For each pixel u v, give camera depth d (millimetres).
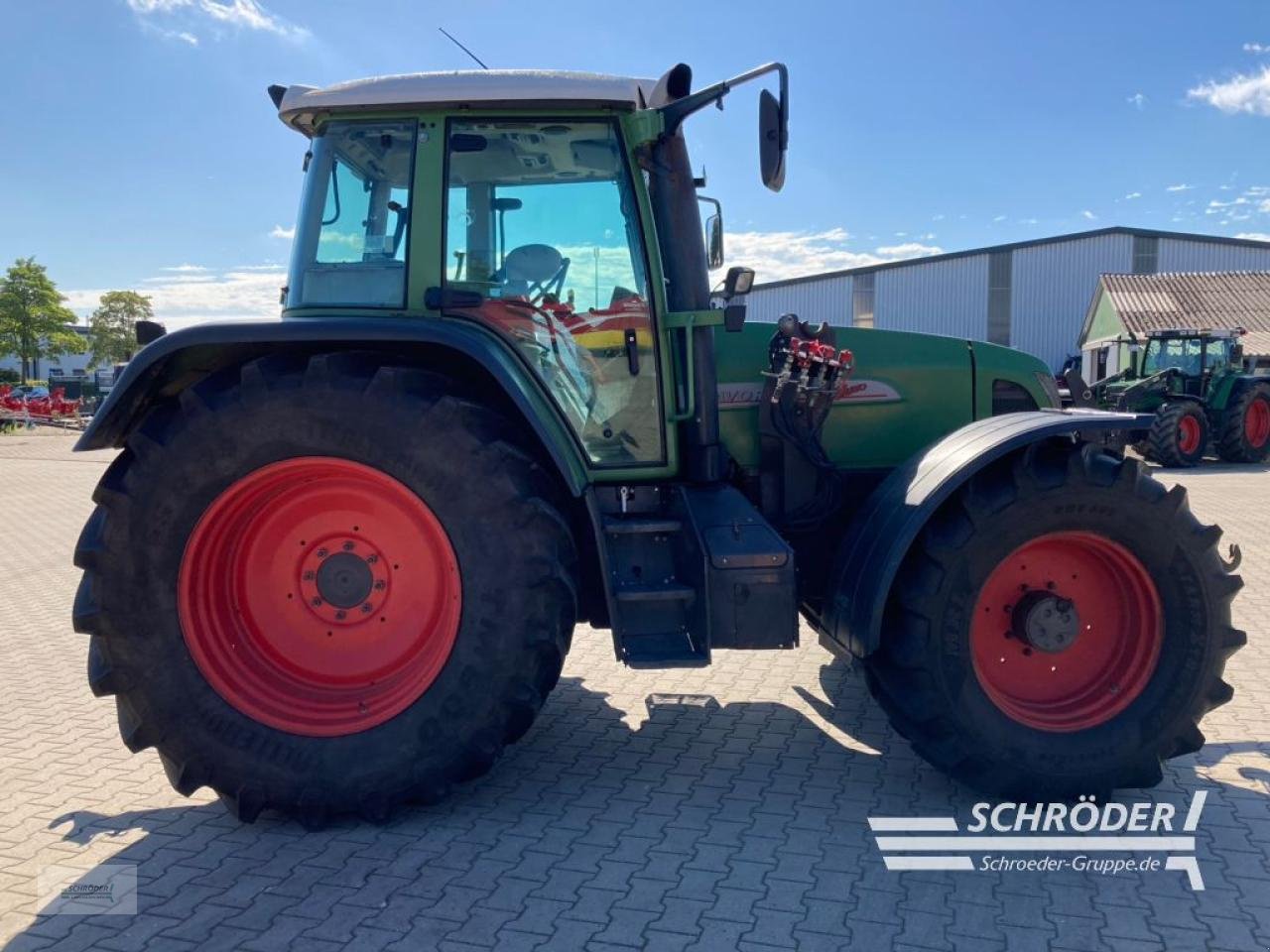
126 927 2830
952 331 35844
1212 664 3529
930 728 3492
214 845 3346
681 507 3811
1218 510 10672
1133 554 3535
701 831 3393
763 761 4031
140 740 3418
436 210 3746
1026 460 3473
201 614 3490
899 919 2830
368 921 2846
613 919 2838
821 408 4199
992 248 35312
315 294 3812
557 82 3701
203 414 3385
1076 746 3498
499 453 3396
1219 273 30641
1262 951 2660
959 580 3436
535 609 3385
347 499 3582
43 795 3789
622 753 4137
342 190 3822
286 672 3604
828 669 5270
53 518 12062
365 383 3400
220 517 3459
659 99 3682
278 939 2760
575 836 3365
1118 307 28562
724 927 2791
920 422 4461
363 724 3439
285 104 3787
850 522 4020
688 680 5117
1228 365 16578
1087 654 3715
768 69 3430
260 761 3396
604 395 3941
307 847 3316
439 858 3225
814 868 3127
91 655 3465
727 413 4309
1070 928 2779
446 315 3779
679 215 3986
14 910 2941
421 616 3600
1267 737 4203
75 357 71188
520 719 3457
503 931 2783
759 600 3531
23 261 59094
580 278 3879
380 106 3736
